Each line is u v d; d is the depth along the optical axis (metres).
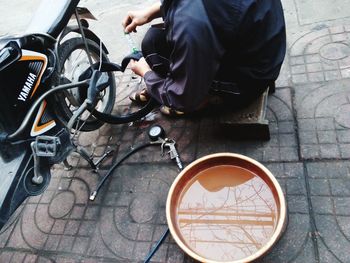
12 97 1.51
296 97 2.05
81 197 1.97
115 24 3.13
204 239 1.48
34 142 1.53
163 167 1.97
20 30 3.51
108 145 2.18
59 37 1.83
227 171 1.64
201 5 1.40
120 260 1.67
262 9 1.52
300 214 1.61
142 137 2.16
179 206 1.58
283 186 1.72
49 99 1.70
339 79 2.05
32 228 1.91
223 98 1.83
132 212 1.83
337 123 1.87
